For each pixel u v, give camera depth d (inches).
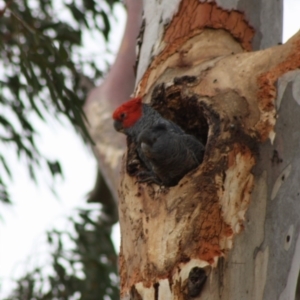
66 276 694.5
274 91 332.8
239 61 348.5
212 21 378.0
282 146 327.0
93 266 698.8
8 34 649.0
